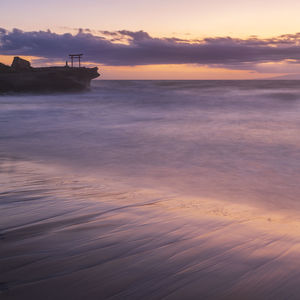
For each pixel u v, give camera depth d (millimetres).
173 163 8047
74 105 31891
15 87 53656
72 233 2930
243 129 14516
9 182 5438
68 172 6793
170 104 31703
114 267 2244
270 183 6270
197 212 4000
